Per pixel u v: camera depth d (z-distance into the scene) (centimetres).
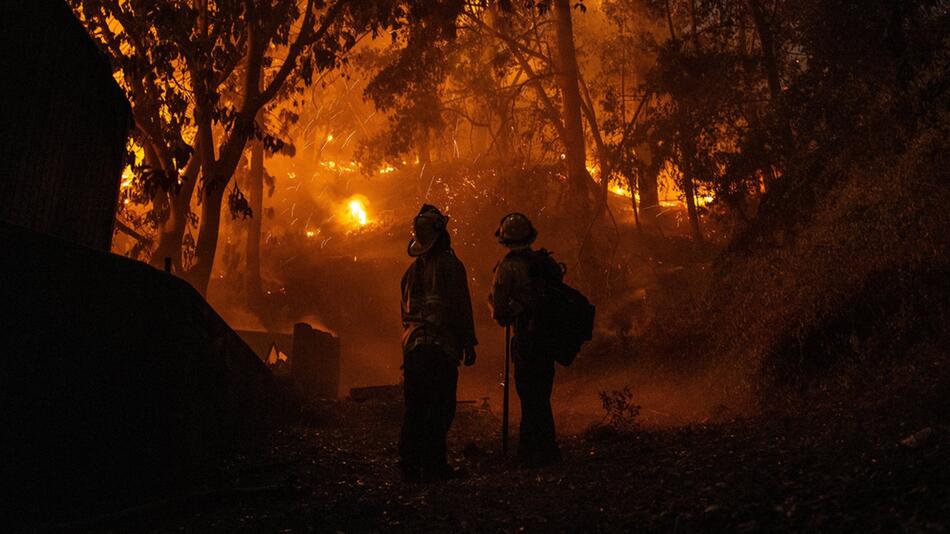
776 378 720
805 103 1190
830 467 368
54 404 412
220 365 632
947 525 251
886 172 866
